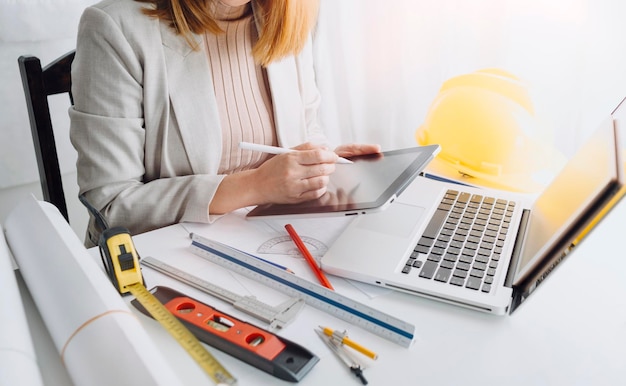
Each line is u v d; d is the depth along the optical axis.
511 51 1.33
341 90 1.67
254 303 0.59
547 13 1.24
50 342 0.53
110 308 0.48
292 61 1.11
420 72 1.51
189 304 0.58
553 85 1.30
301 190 0.76
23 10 1.51
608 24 1.18
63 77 0.99
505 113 1.02
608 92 1.23
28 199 0.69
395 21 1.49
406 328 0.54
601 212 0.51
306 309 0.59
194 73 0.94
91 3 1.62
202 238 0.71
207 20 0.95
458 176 1.04
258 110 1.08
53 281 0.52
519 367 0.51
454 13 1.38
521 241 0.71
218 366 0.47
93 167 0.87
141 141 0.92
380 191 0.73
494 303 0.58
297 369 0.49
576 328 0.56
